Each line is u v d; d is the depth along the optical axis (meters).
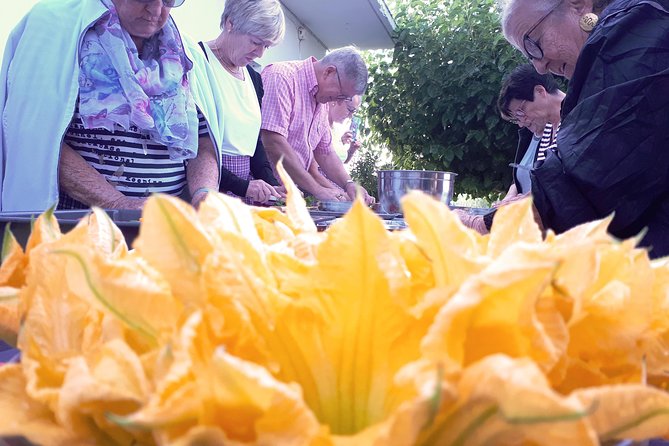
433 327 0.16
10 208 1.09
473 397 0.14
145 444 0.18
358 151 4.01
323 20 3.66
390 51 4.20
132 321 0.19
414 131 3.63
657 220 0.90
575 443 0.14
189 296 0.18
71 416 0.17
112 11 1.14
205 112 1.40
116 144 1.19
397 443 0.14
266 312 0.19
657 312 0.22
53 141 1.08
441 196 1.39
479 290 0.16
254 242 0.21
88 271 0.18
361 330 0.19
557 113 2.15
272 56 3.21
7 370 0.19
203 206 0.22
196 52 1.47
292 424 0.14
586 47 0.91
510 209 0.24
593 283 0.20
